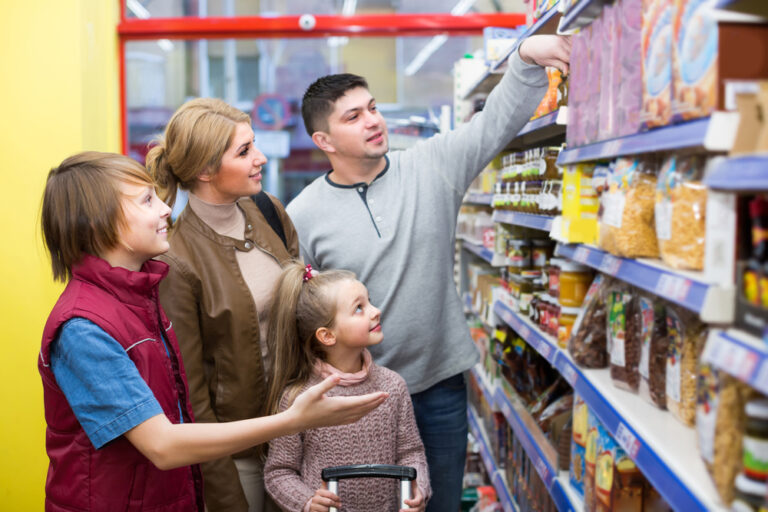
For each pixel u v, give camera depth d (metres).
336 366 2.15
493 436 3.55
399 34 4.73
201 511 1.78
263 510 2.25
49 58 3.81
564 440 2.21
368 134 2.39
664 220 1.40
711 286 1.10
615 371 1.77
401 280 2.42
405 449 2.16
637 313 1.70
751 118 1.04
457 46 4.88
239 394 2.08
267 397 2.12
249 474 2.18
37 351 3.88
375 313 2.13
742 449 1.06
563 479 2.17
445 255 2.49
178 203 4.59
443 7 4.73
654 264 1.42
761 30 1.09
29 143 3.83
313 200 2.56
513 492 3.12
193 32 4.61
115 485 1.54
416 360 2.48
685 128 1.18
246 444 1.44
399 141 4.93
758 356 0.93
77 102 3.83
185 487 1.68
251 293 2.12
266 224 2.26
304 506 1.91
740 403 1.07
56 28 3.81
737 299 1.06
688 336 1.45
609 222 1.62
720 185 1.02
